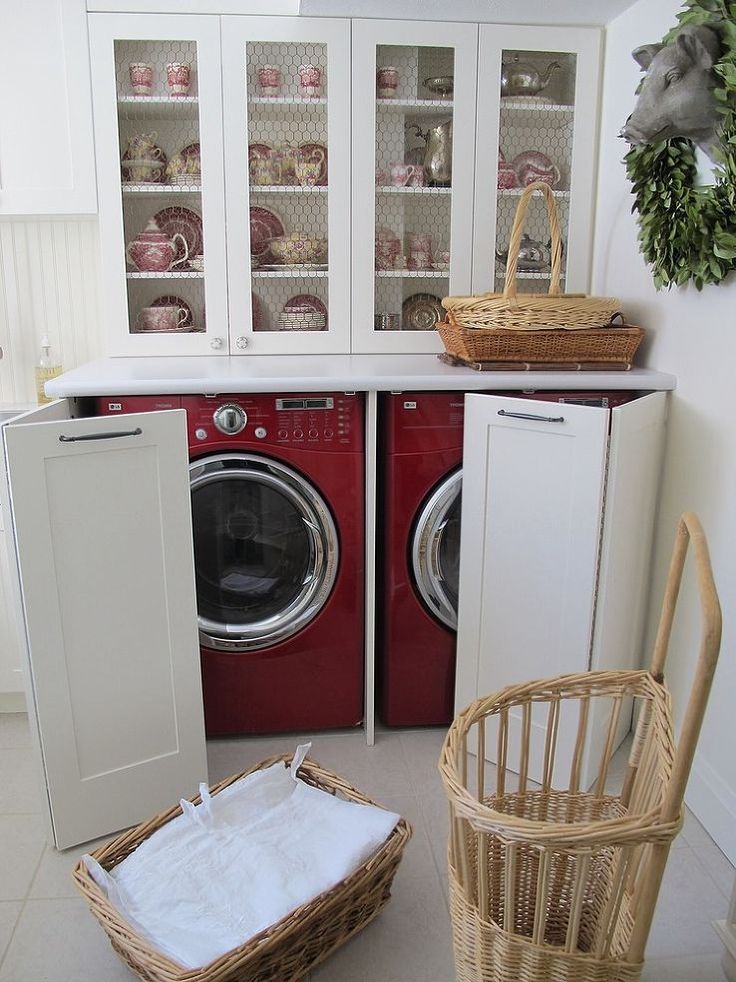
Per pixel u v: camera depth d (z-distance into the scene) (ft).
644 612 7.78
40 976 5.25
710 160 6.42
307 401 7.25
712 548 6.63
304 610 7.61
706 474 6.72
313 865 5.47
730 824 6.24
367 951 5.46
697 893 5.94
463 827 4.31
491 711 5.02
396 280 8.87
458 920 4.57
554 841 3.84
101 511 5.97
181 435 6.18
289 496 7.39
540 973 4.25
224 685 7.71
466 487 7.12
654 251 7.12
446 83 8.48
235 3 8.10
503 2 7.84
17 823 6.70
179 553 6.36
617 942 4.43
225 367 7.82
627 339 7.54
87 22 7.97
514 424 6.66
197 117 8.39
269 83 8.34
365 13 8.12
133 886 5.35
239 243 8.54
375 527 7.70
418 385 7.16
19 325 9.12
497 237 8.94
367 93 8.36
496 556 7.05
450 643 7.82
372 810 5.85
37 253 9.00
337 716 7.93
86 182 8.24
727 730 6.33
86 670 6.14
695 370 6.90
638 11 7.73
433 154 8.66
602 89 8.64
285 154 8.54
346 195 8.55
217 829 5.78
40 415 6.24
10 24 7.89
